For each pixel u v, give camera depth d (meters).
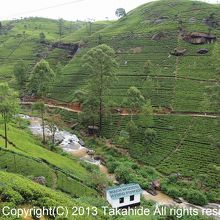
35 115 109.62
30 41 184.62
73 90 118.88
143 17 163.00
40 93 85.25
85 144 89.62
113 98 104.31
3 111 63.28
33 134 89.88
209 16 138.12
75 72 129.88
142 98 86.75
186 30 130.75
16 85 131.75
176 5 162.62
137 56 126.19
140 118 91.31
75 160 77.19
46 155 70.06
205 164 74.06
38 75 81.88
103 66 90.44
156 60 120.12
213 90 90.50
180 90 101.00
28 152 66.81
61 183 57.34
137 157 80.69
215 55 106.25
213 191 67.06
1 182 33.53
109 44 142.25
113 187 59.09
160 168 75.38
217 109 90.88
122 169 71.38
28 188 34.16
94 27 199.12
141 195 62.34
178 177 71.31
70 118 104.44
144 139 84.62
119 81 112.00
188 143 81.19
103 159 80.75
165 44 128.50
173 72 110.44
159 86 104.50
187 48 122.19
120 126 93.81
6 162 57.69
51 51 166.75
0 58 167.38
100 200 53.12
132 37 141.25
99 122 96.62
